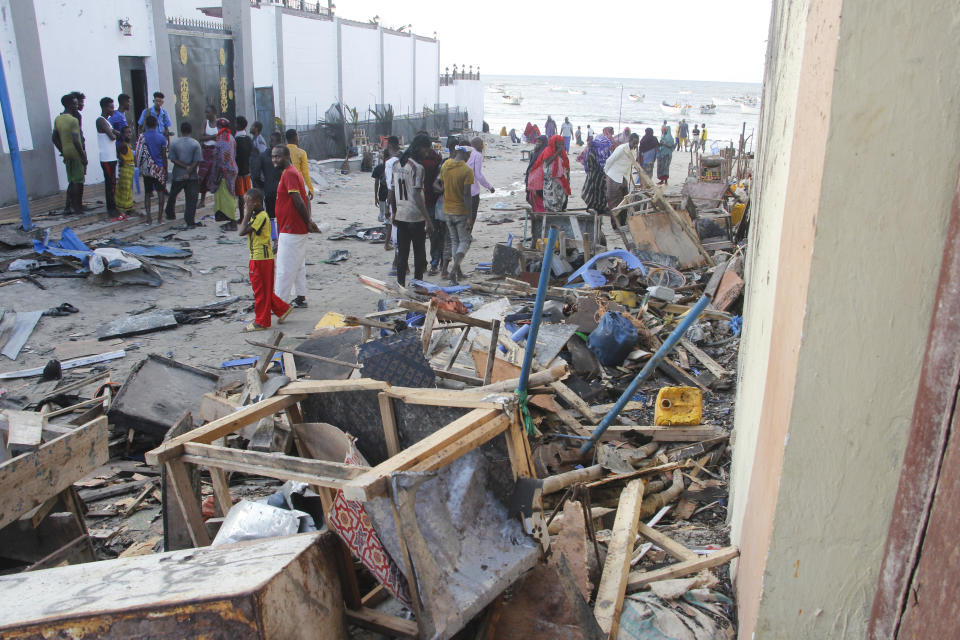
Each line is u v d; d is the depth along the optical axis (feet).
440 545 9.12
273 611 7.43
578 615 9.99
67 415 18.19
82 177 41.39
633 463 16.53
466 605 8.70
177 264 35.17
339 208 53.31
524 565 9.68
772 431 8.93
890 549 7.42
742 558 10.99
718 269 29.81
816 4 8.28
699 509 15.12
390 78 112.06
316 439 11.94
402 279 31.30
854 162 6.87
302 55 84.17
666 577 11.66
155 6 53.21
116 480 16.84
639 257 31.65
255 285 26.35
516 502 10.09
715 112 420.77
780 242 10.38
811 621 8.28
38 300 29.32
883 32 6.54
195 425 17.78
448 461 9.01
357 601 9.27
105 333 25.91
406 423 11.11
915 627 6.77
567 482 13.71
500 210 54.19
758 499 9.62
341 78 95.04
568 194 38.06
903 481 7.22
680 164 90.89
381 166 39.93
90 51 47.03
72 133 40.24
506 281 30.32
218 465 10.00
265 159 38.27
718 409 19.97
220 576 7.75
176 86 59.77
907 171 6.77
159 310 28.78
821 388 7.50
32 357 23.97
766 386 10.14
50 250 33.58
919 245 6.90
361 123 92.63
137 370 18.83
